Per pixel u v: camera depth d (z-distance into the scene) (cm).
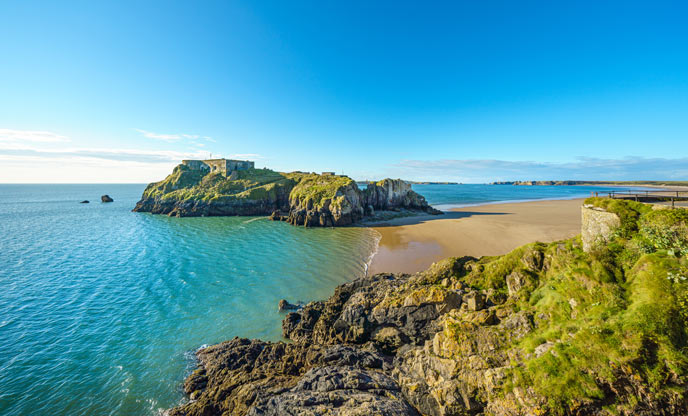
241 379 1741
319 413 1236
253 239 5744
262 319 2633
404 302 1927
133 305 2881
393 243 5091
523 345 1277
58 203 15025
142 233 6519
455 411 1234
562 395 1035
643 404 966
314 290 3184
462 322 1517
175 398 1780
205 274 3697
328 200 7669
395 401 1322
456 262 2167
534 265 1764
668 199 1753
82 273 3781
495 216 7544
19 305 2886
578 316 1287
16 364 2023
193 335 2400
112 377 1934
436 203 11925
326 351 1833
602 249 1502
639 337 1043
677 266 1188
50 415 1650
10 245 5394
